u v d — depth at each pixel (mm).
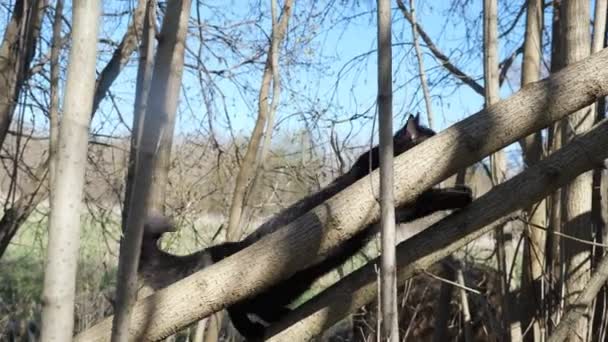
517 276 7086
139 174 2451
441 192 4402
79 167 2377
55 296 2355
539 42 5613
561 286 5031
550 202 5359
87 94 2385
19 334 8578
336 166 6992
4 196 8430
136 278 2480
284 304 4723
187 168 7840
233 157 7809
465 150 3668
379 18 2789
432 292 8055
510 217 3936
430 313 7969
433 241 3941
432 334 7875
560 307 5020
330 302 3990
